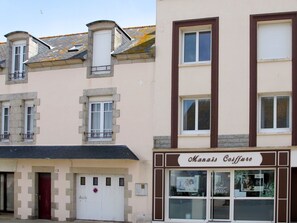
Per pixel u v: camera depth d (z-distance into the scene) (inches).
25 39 800.3
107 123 735.7
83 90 746.2
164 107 697.6
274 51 665.6
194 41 703.7
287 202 637.3
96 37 754.8
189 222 678.5
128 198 704.4
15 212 767.7
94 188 735.7
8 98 794.2
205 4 692.7
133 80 717.9
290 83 649.6
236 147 658.2
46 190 763.4
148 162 697.6
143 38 776.9
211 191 676.7
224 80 674.2
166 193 690.8
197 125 689.0
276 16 661.9
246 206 663.1
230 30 678.5
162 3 712.4
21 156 743.7
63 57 768.9
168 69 700.7
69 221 730.2
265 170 658.8
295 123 642.2
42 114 768.3
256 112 660.1
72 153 722.2
